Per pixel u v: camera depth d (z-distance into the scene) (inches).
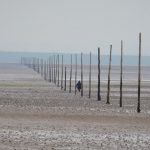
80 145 2242.9
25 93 5418.3
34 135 2469.2
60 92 5762.8
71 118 3198.8
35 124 2869.1
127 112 3639.3
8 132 2541.8
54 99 4699.8
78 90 5910.4
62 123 2945.4
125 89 6496.1
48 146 2203.5
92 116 3334.2
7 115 3302.2
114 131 2669.8
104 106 4072.3
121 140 2385.6
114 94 5556.1
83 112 3572.8
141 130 2731.3
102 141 2349.9
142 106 4141.2
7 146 2182.6
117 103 4384.8
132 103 4426.7
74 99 4756.4
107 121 3090.6
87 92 5866.1
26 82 7706.7
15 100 4510.3
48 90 6038.4
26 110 3644.2
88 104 4227.4
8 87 6392.7
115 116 3363.7
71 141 2330.2
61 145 2231.8
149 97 5187.0
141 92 5984.3
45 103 4252.0
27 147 2169.0
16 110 3631.9
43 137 2420.0
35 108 3799.2
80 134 2534.5
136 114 3516.2
